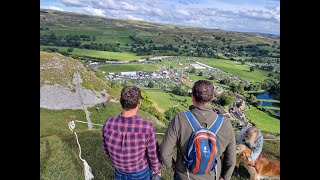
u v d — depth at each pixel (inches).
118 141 113.1
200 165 102.7
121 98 112.0
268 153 255.0
